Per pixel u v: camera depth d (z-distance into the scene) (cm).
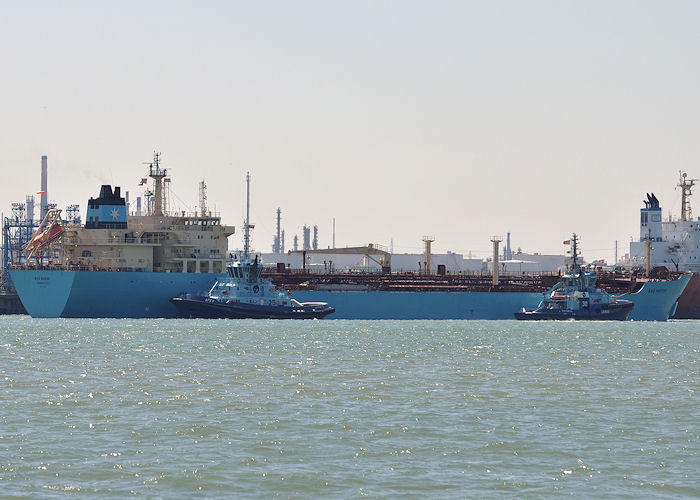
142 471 8750
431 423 10869
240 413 11338
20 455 9225
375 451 9531
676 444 9944
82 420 10869
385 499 8031
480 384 13938
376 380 14175
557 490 8294
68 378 14100
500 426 10756
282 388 13262
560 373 15312
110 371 14912
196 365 15700
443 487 8356
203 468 8850
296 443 9838
